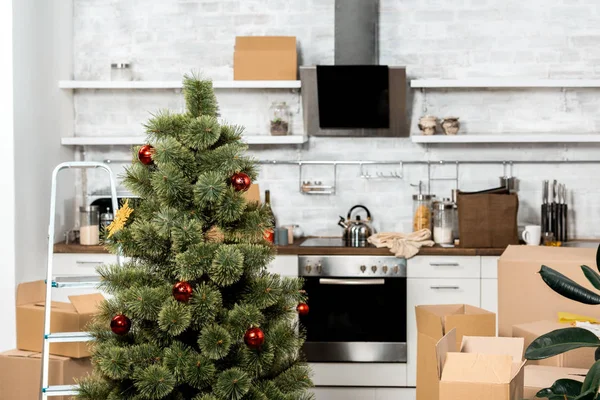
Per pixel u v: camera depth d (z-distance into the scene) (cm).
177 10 582
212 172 251
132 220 270
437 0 570
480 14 568
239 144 275
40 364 385
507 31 568
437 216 532
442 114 573
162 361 247
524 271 257
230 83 544
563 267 252
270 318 274
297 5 576
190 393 258
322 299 507
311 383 279
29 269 488
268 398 260
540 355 176
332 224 580
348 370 506
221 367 255
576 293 178
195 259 243
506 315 261
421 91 572
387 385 505
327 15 575
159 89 585
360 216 578
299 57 577
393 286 505
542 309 256
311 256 507
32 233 495
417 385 218
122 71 560
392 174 575
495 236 508
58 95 550
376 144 577
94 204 544
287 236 532
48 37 530
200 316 245
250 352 256
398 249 499
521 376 188
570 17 565
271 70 548
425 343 211
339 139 577
